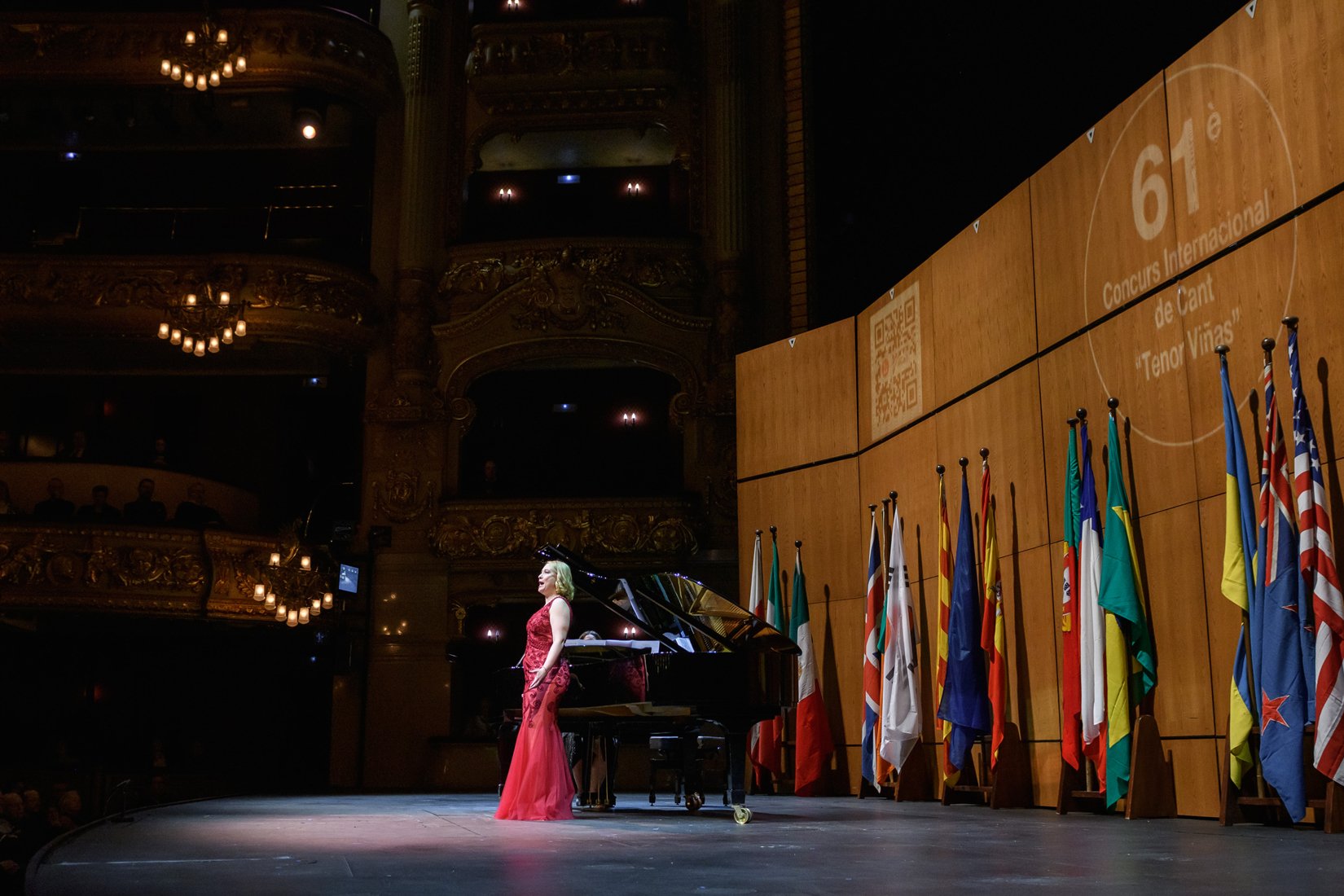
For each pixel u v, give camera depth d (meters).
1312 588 7.08
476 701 20.22
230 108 20.73
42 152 21.47
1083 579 9.02
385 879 4.18
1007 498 10.71
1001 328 10.95
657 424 20.95
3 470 18.34
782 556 13.74
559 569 7.89
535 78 20.25
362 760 18.61
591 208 21.52
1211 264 8.48
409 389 19.69
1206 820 7.96
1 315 19.22
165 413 21.61
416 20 20.75
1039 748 9.96
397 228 20.55
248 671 20.52
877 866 4.68
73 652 20.28
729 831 6.63
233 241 20.52
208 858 4.95
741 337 19.50
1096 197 9.77
